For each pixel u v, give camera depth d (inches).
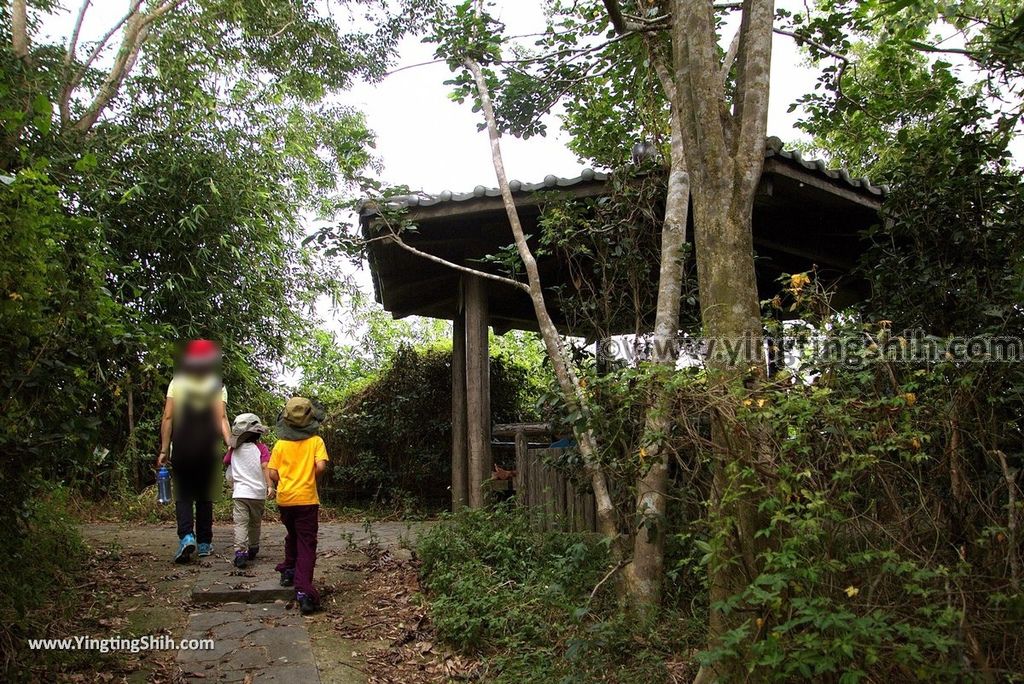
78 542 231.3
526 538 226.7
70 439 147.9
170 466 238.8
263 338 447.5
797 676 110.2
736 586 116.4
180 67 421.4
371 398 425.7
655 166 234.2
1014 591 111.3
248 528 234.7
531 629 178.4
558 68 252.7
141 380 178.1
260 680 158.9
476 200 248.7
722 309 131.6
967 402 139.6
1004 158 206.7
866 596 107.4
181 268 402.6
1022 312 189.5
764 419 111.1
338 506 414.0
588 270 264.7
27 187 134.0
